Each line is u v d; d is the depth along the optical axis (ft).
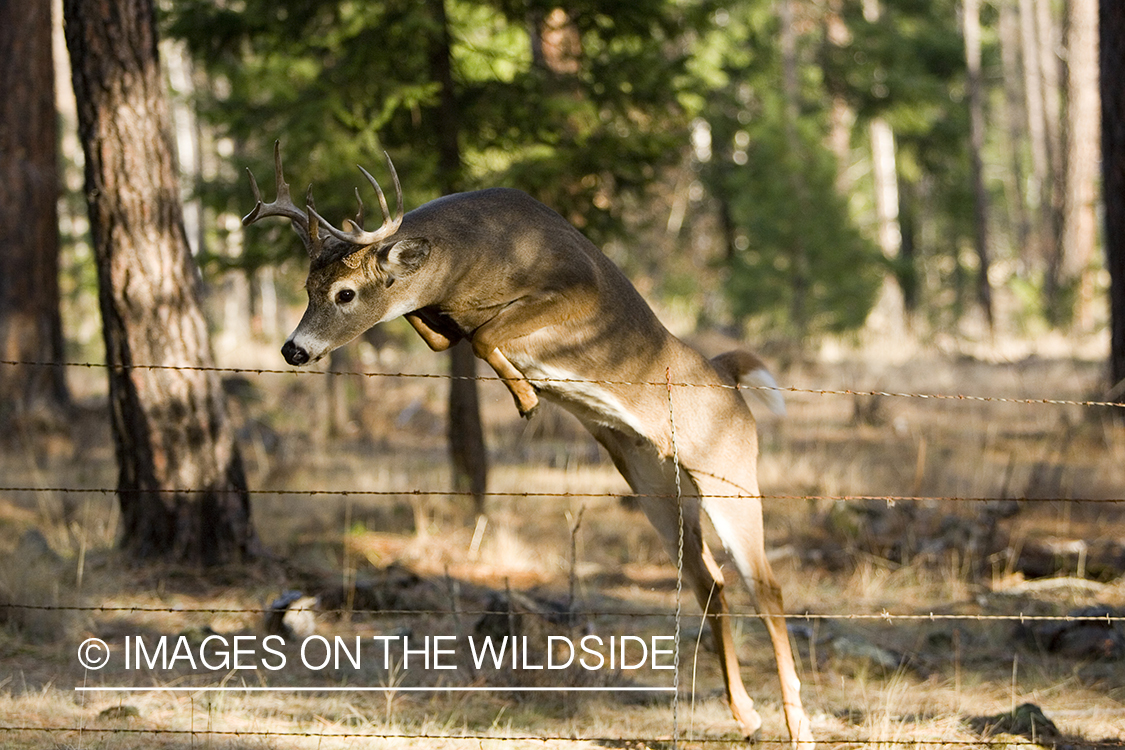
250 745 23.75
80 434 62.69
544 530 45.80
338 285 22.82
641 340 24.86
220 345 114.42
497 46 55.31
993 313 120.57
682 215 133.49
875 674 30.17
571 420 69.21
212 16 46.14
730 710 26.94
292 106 46.26
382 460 60.34
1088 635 31.58
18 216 63.16
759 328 103.55
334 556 40.88
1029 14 158.81
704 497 25.66
